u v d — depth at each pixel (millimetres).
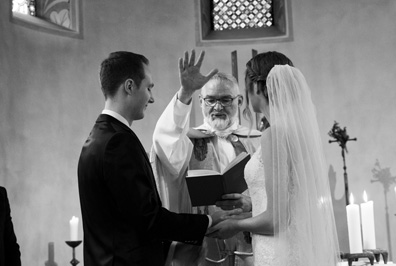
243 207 3773
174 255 3996
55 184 7098
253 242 3434
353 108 7477
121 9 7781
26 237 6707
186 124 4332
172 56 7797
